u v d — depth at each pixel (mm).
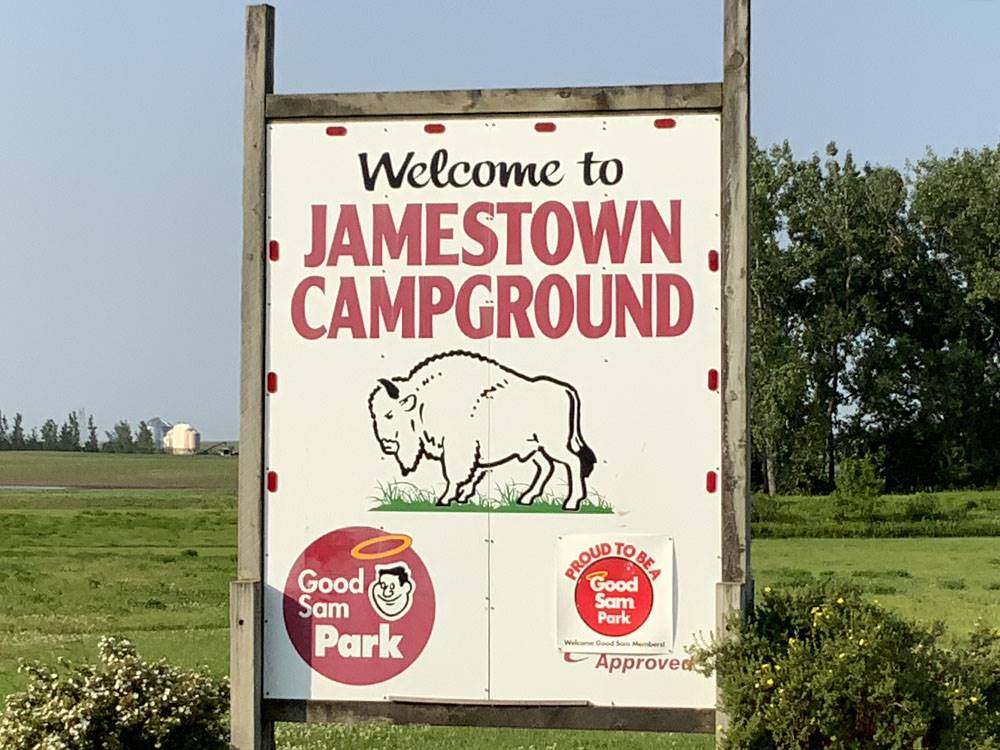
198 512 42719
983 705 6168
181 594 22609
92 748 7648
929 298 61500
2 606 20797
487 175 6883
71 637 17203
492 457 6824
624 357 6734
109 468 117688
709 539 6633
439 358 6891
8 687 12680
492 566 6809
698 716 6602
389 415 6918
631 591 6680
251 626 6891
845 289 60719
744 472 6602
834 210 60000
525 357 6816
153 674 8016
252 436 7000
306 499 6965
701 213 6707
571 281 6793
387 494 6910
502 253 6855
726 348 6645
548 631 6750
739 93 6664
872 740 6055
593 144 6801
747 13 6672
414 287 6926
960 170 60438
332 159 7012
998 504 41656
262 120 7047
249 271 7035
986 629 6680
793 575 25312
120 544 32281
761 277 58875
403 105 6938
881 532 37844
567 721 6711
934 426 58094
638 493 6691
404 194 6949
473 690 6805
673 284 6715
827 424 58188
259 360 7008
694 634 6621
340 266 6988
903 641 6387
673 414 6684
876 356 58625
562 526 6750
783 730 6059
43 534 34438
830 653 6172
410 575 6875
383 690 6883
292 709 6945
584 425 6750
